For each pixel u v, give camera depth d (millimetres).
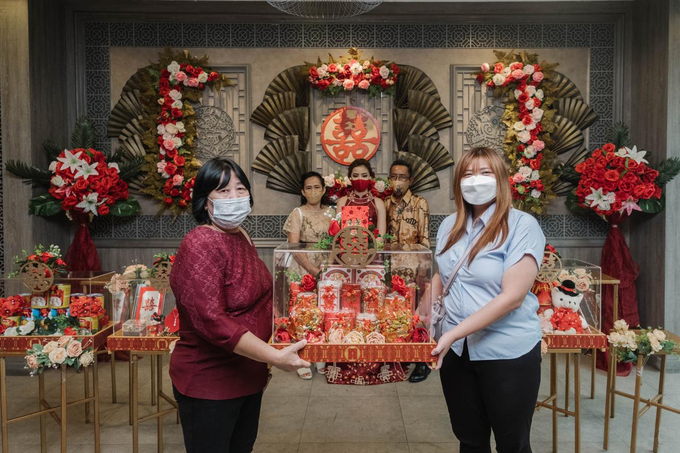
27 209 3633
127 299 2385
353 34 4074
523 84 3939
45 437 2430
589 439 2576
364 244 1790
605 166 3561
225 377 1486
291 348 1470
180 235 4117
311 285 1826
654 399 2432
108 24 4035
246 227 4148
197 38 4062
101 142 4066
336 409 2965
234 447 1663
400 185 3613
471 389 1712
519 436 1620
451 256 1729
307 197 3461
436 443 2553
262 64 4074
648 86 3801
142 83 3977
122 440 2582
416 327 1809
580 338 2242
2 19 3533
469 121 4098
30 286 2371
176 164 3941
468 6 3988
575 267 2555
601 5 3980
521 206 4004
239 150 4113
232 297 1492
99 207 3664
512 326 1612
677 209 3607
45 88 3744
